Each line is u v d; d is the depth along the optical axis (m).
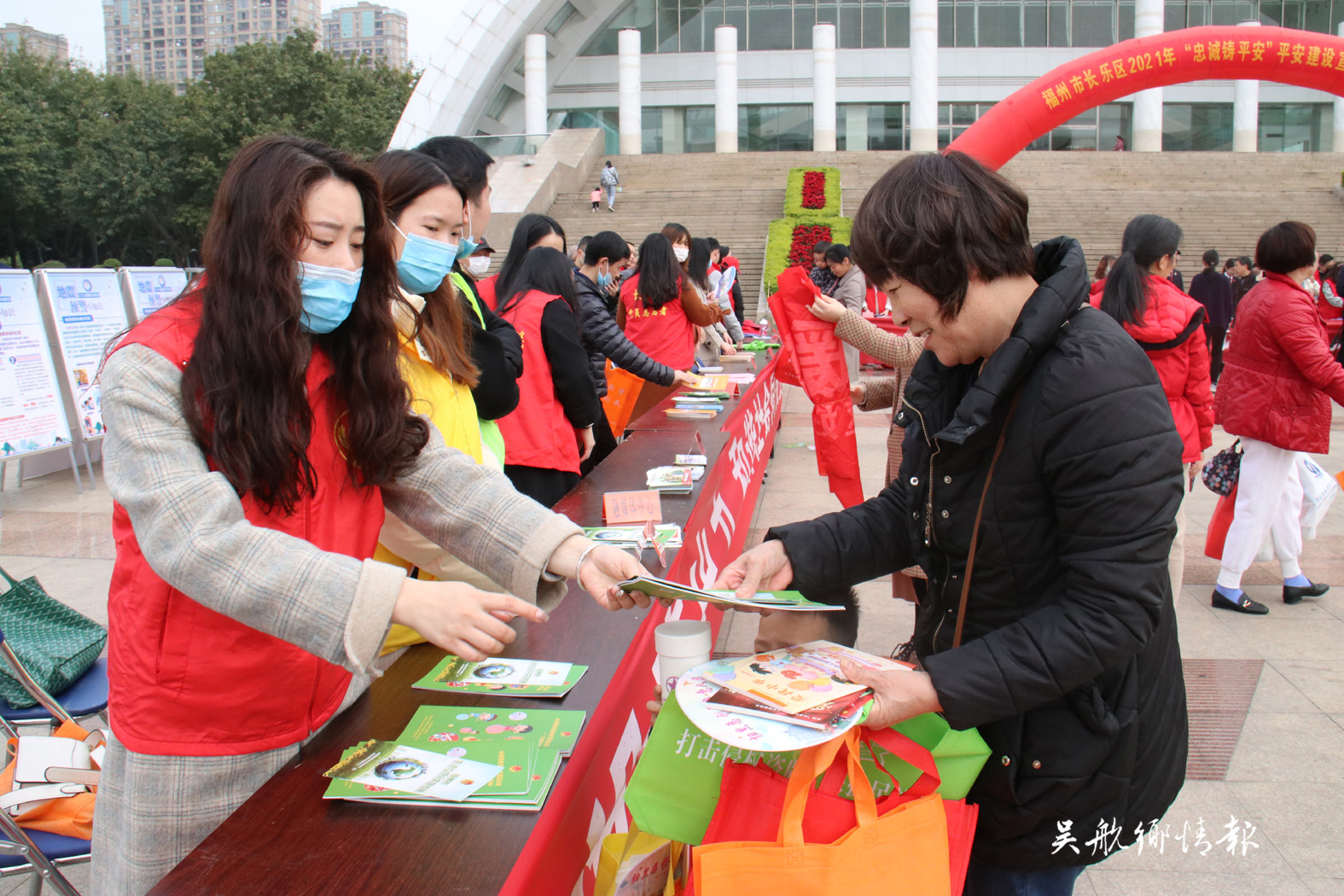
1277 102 35.00
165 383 1.16
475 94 34.84
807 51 35.62
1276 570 4.79
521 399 3.39
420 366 1.93
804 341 3.53
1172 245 3.37
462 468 1.44
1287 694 3.41
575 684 1.57
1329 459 6.89
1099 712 1.31
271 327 1.15
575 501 2.88
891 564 1.59
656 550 2.29
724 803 1.20
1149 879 2.42
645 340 5.99
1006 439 1.28
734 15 36.16
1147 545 1.18
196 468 1.15
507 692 1.53
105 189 35.19
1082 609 1.20
